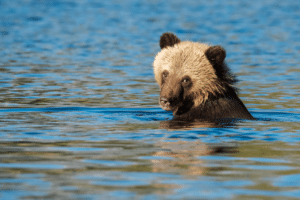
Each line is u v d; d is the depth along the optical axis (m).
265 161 8.84
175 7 61.81
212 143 10.27
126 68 25.02
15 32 39.09
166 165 8.52
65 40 35.69
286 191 7.18
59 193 7.01
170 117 13.49
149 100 16.62
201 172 8.12
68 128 11.76
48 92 17.91
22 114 13.66
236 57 29.42
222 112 13.09
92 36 38.06
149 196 6.93
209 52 13.16
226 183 7.54
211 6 63.47
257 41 36.44
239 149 9.76
